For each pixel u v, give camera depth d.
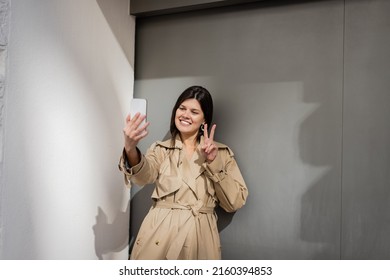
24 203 1.68
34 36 1.73
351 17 1.88
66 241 1.89
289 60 2.00
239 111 2.09
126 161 1.76
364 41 1.86
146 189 2.30
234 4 2.12
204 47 2.19
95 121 2.06
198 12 2.21
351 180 1.85
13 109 1.64
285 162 1.98
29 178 1.71
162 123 2.28
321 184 1.91
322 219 1.90
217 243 1.89
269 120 2.02
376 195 1.81
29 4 1.71
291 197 1.96
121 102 2.24
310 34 1.96
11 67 1.63
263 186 2.02
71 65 1.92
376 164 1.81
